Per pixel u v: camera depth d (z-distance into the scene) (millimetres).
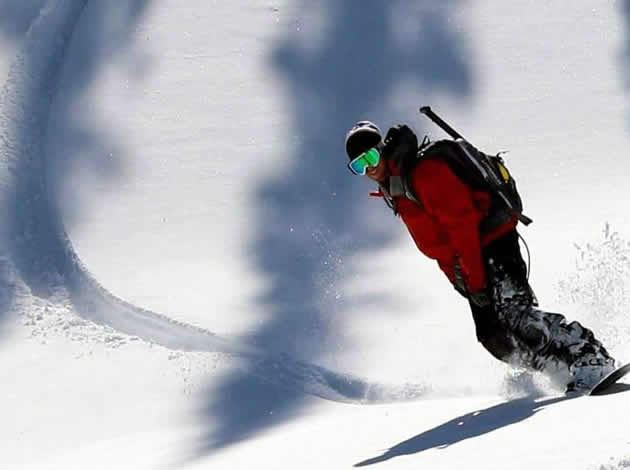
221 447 13609
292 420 14492
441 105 26703
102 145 25953
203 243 22578
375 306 18750
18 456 15109
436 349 16281
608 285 14094
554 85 26844
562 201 22188
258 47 28922
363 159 10227
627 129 24953
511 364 10508
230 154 25641
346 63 28281
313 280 20484
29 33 29297
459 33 28797
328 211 23672
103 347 18531
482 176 10195
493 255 10242
